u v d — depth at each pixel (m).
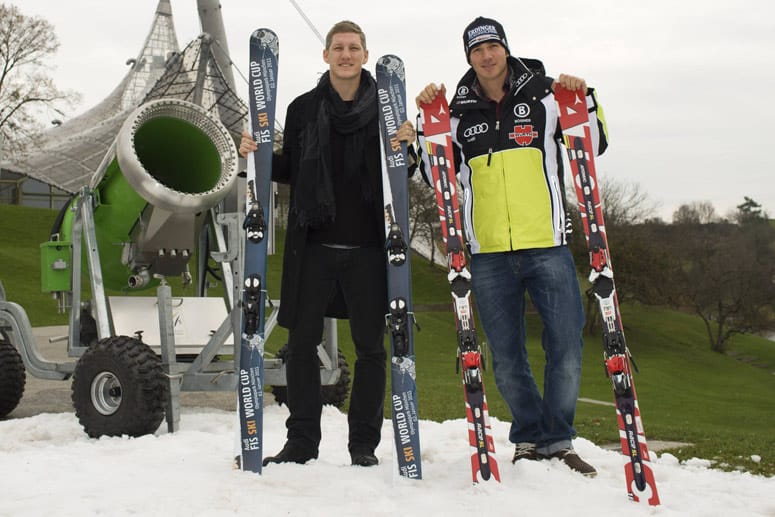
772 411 19.38
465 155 3.53
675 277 43.34
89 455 4.04
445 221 3.29
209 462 3.60
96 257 5.67
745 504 2.95
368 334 3.49
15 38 37.50
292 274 3.47
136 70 46.22
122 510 2.68
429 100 3.38
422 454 4.08
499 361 3.48
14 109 38.09
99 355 4.86
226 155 5.60
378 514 2.63
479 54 3.37
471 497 2.87
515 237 3.37
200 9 11.14
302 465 3.37
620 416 2.95
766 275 45.12
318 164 3.38
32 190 59.41
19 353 6.07
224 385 5.41
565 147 3.31
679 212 72.44
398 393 3.26
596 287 3.07
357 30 3.50
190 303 6.17
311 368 3.53
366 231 3.49
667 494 3.05
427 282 47.25
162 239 5.71
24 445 4.54
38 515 2.65
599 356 31.19
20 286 30.11
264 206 3.47
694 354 39.75
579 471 3.28
